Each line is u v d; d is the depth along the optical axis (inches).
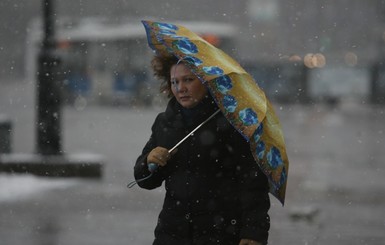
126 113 4603.8
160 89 558.6
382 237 1053.8
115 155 2169.0
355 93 5792.3
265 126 522.3
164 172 536.7
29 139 2689.5
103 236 1037.8
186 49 524.4
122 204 1286.9
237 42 4611.2
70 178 1566.2
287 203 1327.5
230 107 513.7
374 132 3159.5
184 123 529.7
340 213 1235.9
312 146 2477.9
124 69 5024.6
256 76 5516.7
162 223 533.6
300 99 5600.4
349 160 2047.2
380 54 6087.6
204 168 525.0
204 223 524.1
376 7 6476.4
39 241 999.6
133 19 5007.4
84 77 5012.3
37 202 1289.4
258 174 519.2
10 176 1541.6
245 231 513.7
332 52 6077.8
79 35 4874.5
